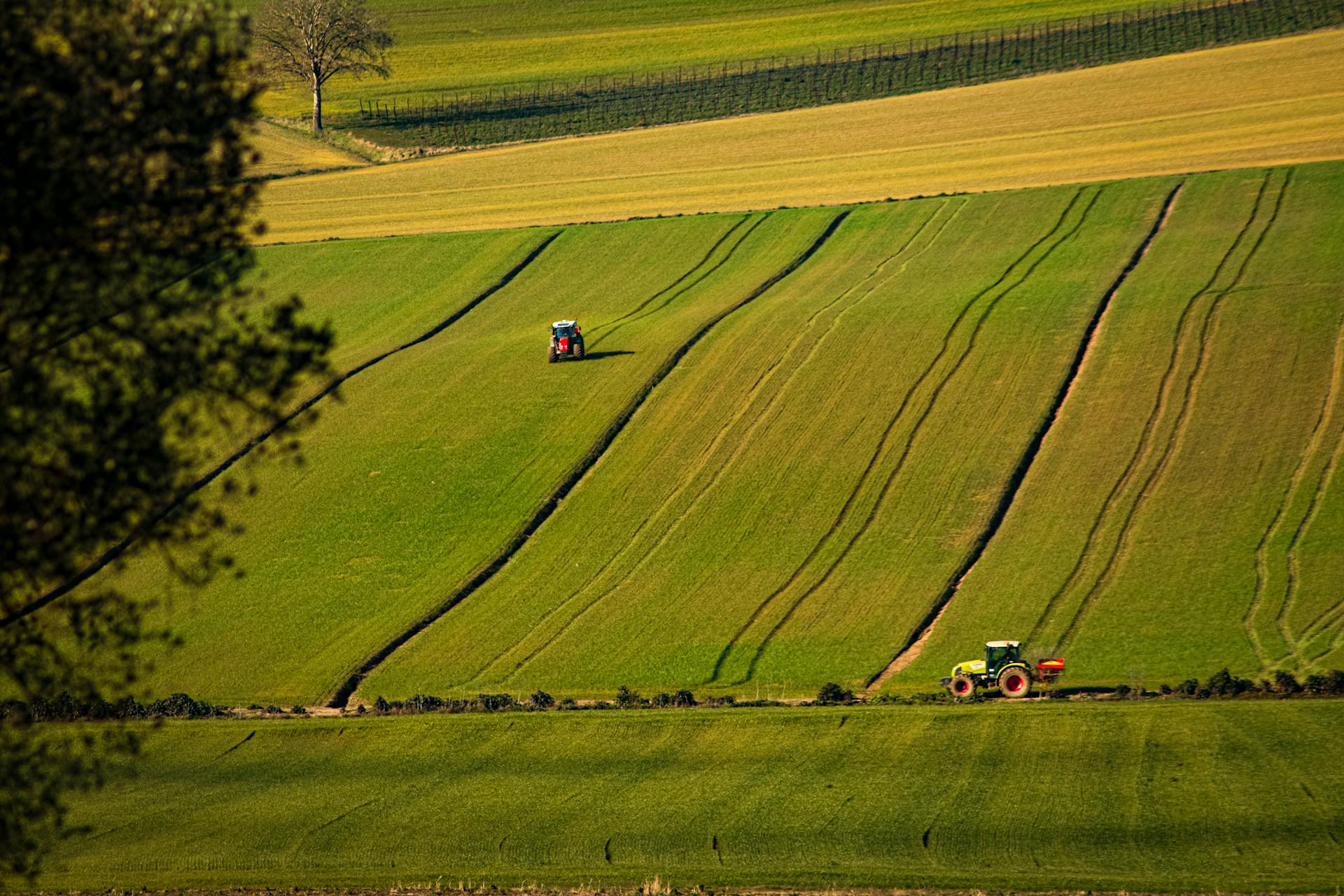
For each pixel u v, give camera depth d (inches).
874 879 3961.6
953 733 5088.6
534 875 4170.8
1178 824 4249.5
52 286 2082.9
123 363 2148.1
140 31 2100.1
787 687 6161.4
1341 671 5575.8
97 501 2107.5
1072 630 6378.0
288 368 2196.1
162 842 4606.3
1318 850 4040.4
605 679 6441.9
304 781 5108.3
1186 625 6274.6
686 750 5142.7
